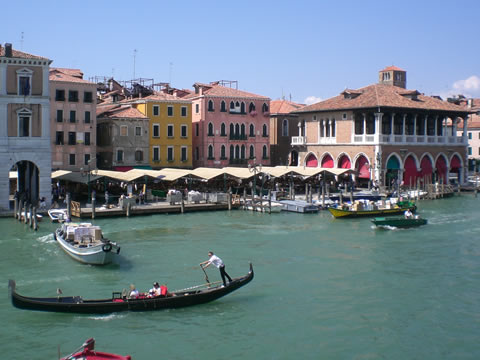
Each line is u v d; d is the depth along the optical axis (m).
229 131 70.50
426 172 67.06
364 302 23.05
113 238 35.16
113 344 18.77
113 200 49.78
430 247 33.34
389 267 28.56
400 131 68.12
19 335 19.39
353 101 66.25
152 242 34.12
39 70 42.88
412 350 18.48
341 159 67.38
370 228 39.84
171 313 21.61
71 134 58.66
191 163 66.94
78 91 58.81
